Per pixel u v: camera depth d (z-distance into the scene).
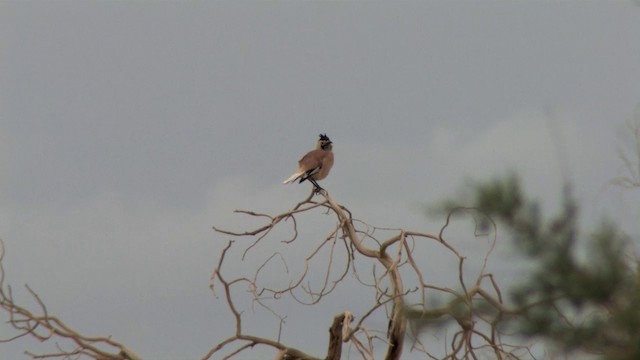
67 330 16.78
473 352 14.96
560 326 10.38
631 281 10.10
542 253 10.25
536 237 10.26
